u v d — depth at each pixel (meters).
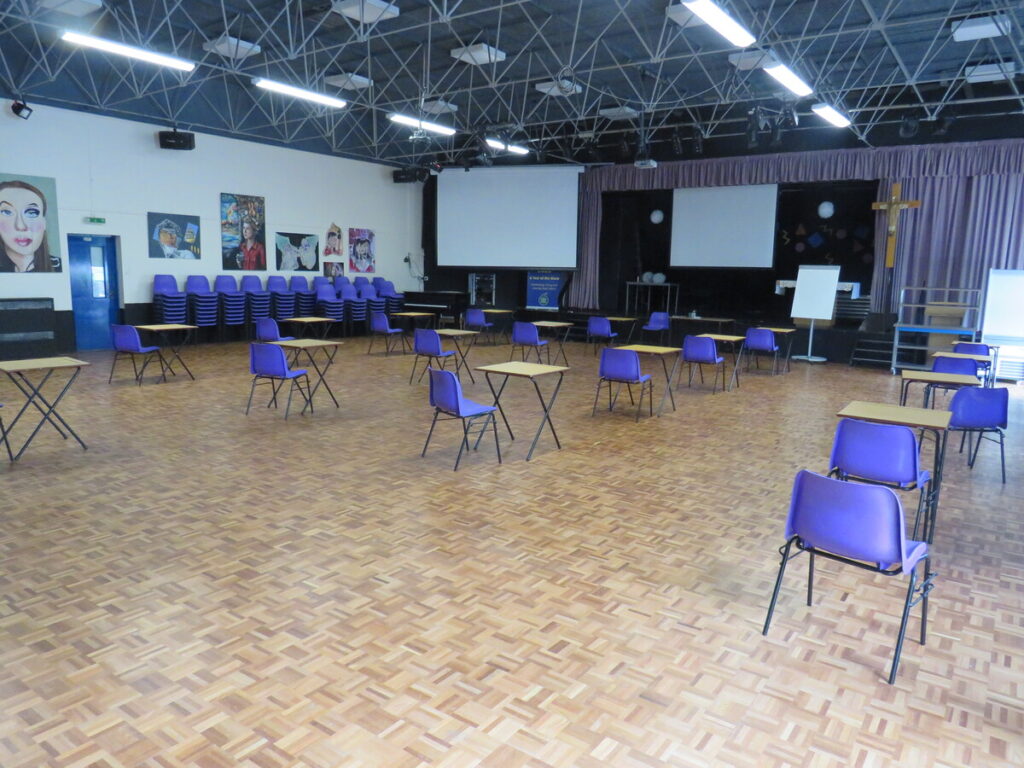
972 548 3.89
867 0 7.72
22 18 7.49
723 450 5.96
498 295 17.28
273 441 6.02
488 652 2.70
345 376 9.66
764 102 12.39
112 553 3.60
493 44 9.95
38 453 5.54
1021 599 3.26
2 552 3.60
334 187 15.17
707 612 3.06
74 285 11.48
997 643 2.85
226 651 2.68
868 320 12.49
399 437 6.24
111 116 11.40
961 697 2.47
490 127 12.63
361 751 2.12
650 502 4.56
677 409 7.79
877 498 2.53
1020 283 10.30
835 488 2.63
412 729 2.23
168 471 5.09
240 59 9.92
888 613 3.09
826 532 2.70
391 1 8.47
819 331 12.47
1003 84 10.91
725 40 9.52
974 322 11.71
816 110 9.91
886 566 2.67
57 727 2.21
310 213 14.73
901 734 2.26
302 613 2.99
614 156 14.74
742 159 13.42
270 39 10.01
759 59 9.30
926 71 10.62
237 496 4.55
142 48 7.60
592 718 2.31
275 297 13.80
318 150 14.73
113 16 9.04
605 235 16.19
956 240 11.88
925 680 2.57
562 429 6.70
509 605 3.10
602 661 2.65
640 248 16.34
